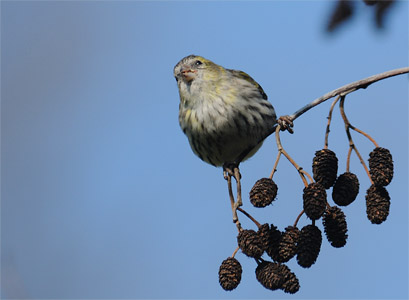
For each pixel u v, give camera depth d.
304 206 6.09
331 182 6.63
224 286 6.11
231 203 6.64
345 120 6.98
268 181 6.32
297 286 5.89
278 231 6.09
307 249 5.98
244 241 5.96
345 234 6.40
